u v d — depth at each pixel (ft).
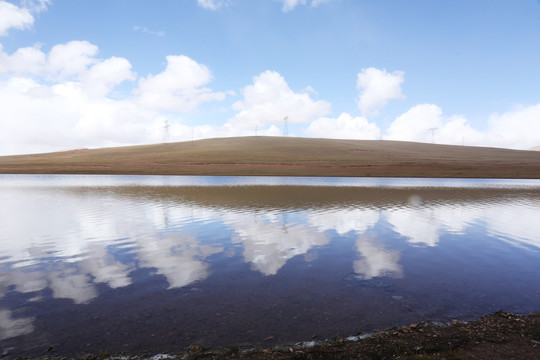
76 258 29.01
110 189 116.78
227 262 27.86
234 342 14.99
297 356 13.75
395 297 20.39
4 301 19.58
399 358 13.48
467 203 76.54
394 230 42.45
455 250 32.42
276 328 16.34
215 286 22.20
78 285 22.34
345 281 23.31
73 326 16.51
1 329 16.12
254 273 25.03
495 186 149.18
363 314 17.97
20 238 37.06
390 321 17.13
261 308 18.74
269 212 58.34
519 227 45.39
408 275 24.68
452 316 17.75
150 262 27.86
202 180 186.39
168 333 15.83
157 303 19.38
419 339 15.08
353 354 13.91
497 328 16.19
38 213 56.54
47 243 34.68
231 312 18.17
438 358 13.38
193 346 14.44
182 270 25.68
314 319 17.30
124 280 23.34
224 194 95.91
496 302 19.67
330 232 40.88
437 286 22.34
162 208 63.36
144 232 40.52
